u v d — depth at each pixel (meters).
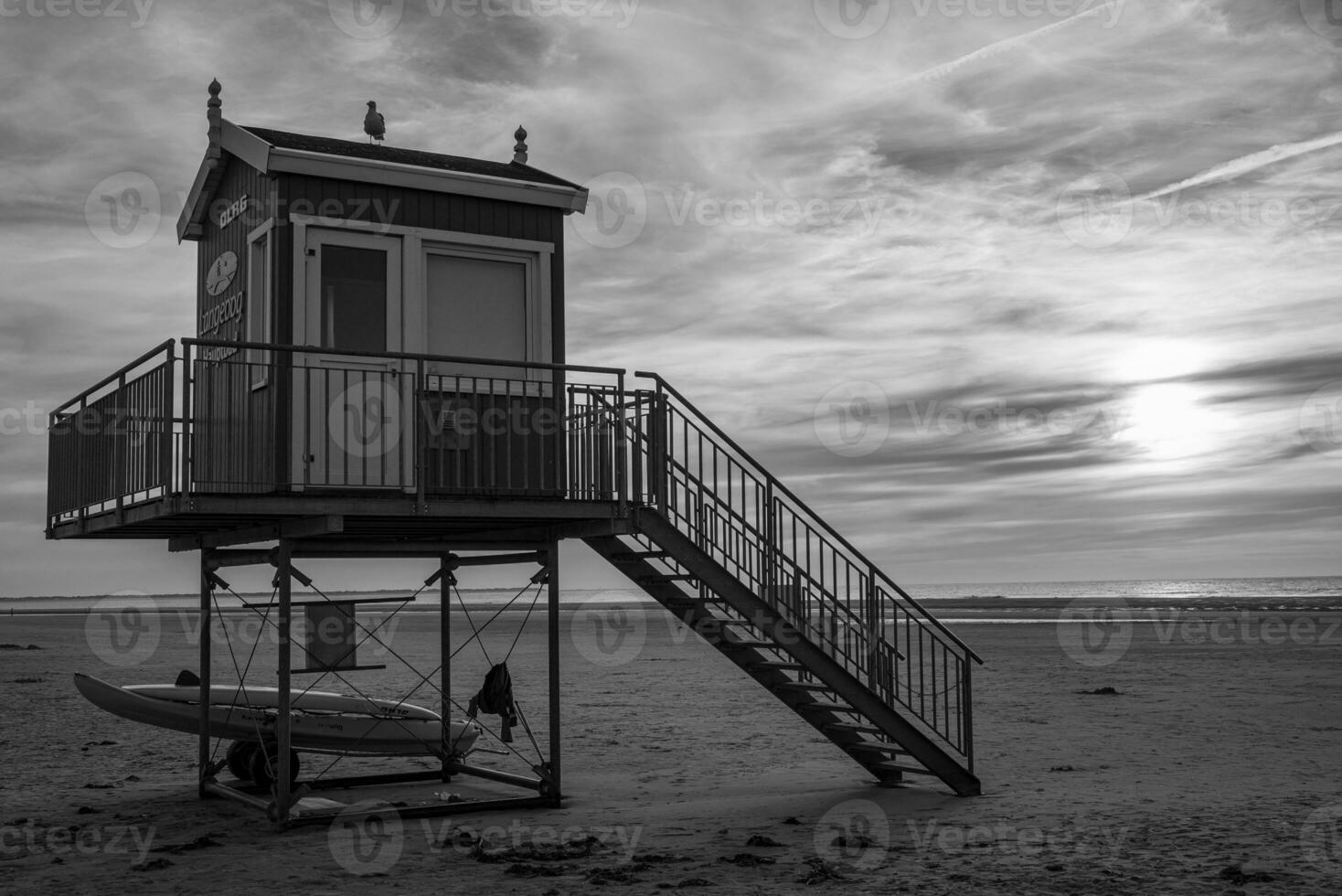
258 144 9.62
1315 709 17.94
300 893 7.11
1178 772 11.98
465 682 24.28
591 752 14.34
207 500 8.24
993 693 20.98
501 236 10.48
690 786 11.62
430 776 11.87
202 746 11.06
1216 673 24.81
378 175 9.91
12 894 7.18
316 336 9.60
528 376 10.41
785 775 12.38
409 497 8.98
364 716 11.66
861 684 10.31
